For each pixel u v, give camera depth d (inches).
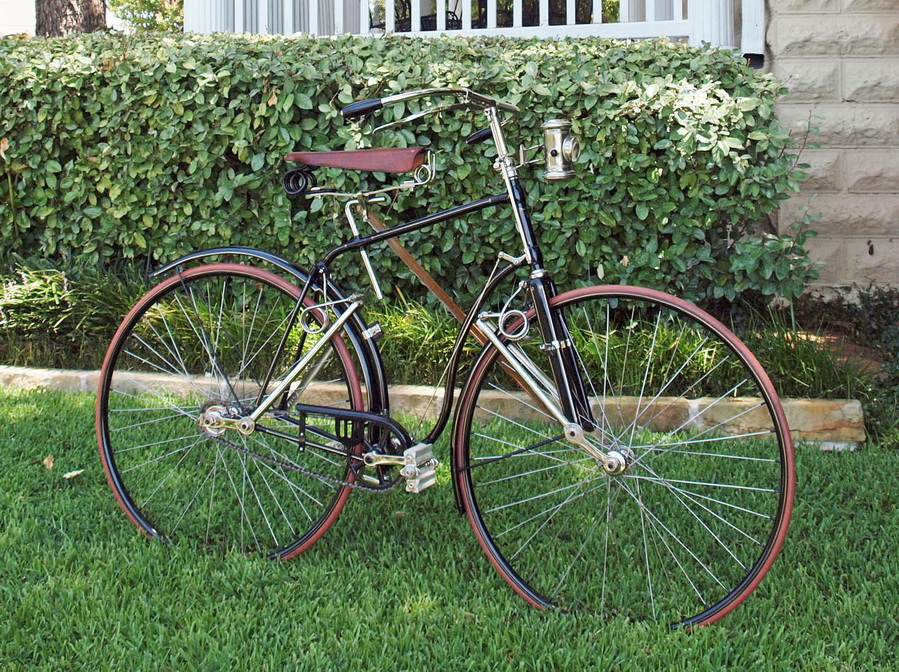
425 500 121.7
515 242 173.9
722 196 168.1
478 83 168.9
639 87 165.9
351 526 114.4
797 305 203.0
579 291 96.0
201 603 97.2
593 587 99.4
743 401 148.8
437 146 172.2
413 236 173.2
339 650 88.0
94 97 182.1
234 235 182.9
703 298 172.6
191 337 168.9
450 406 103.3
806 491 125.0
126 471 127.6
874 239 225.3
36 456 137.8
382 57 182.9
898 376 162.6
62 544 109.6
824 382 151.8
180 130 176.6
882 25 220.2
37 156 185.5
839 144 223.9
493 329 99.7
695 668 85.0
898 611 94.6
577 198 168.4
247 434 108.2
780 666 85.5
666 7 266.5
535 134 167.5
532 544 109.7
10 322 180.5
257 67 172.6
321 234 175.0
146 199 183.9
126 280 188.1
